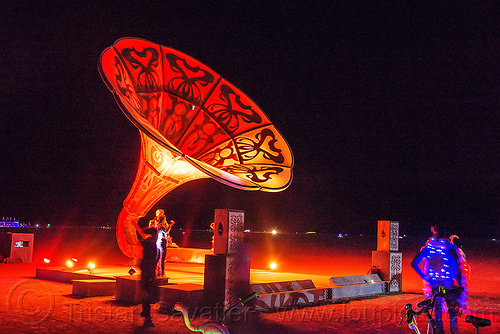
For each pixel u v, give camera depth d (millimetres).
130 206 9523
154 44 9797
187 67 10414
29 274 11711
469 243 48031
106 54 8141
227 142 10453
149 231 6641
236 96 10945
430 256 5891
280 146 10594
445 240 5965
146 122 7637
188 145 10086
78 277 9852
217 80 10805
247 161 10211
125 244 9609
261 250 27562
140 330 6094
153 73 9656
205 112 10477
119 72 8375
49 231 48125
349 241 46938
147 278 6391
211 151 10273
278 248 30234
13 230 46188
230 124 10633
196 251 13055
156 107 9594
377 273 10469
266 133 10789
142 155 9234
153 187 9266
